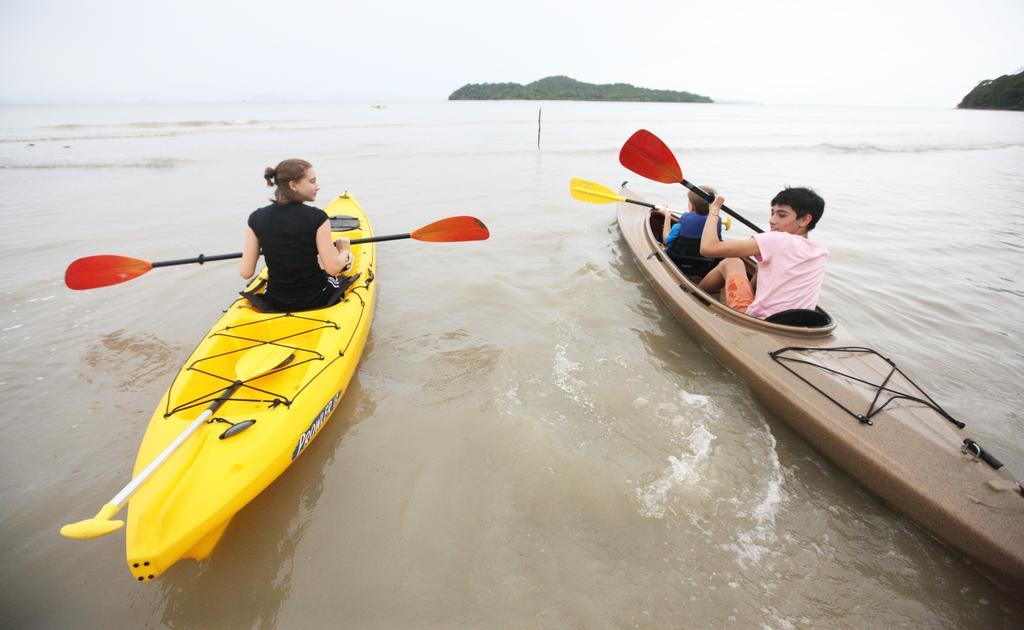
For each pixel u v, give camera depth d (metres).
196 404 2.34
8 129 19.83
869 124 35.12
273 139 15.97
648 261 4.79
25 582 1.97
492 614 1.89
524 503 2.37
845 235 6.54
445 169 10.41
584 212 7.28
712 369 3.43
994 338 3.93
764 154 14.73
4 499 2.33
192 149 13.13
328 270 3.05
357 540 2.19
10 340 3.65
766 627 1.83
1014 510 1.99
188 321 3.98
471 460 2.64
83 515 2.26
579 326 4.01
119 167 10.21
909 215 7.67
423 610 1.90
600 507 2.34
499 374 3.35
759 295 3.33
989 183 10.73
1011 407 3.08
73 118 31.30
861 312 4.32
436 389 3.21
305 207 2.90
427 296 4.50
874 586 1.99
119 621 1.85
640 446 2.72
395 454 2.68
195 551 1.97
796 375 2.90
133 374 3.31
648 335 3.89
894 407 2.58
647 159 4.11
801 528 2.24
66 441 2.71
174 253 5.30
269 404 2.38
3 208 6.90
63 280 4.66
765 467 2.59
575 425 2.87
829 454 2.56
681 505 2.35
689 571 2.05
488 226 6.51
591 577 2.03
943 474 2.19
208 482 1.98
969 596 1.95
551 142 15.90
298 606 1.92
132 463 2.58
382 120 27.47
